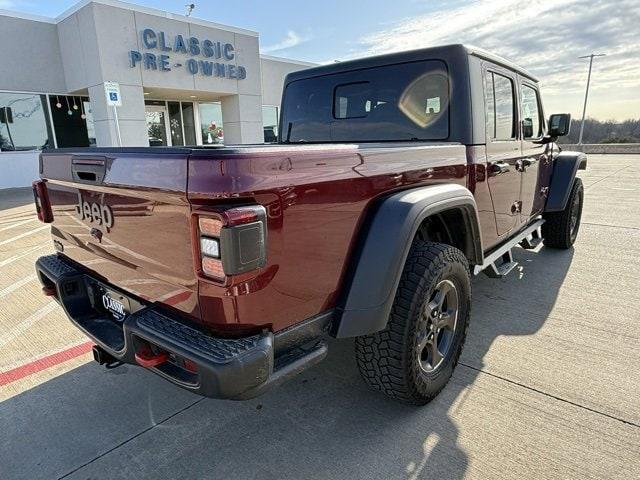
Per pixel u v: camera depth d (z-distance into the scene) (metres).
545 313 3.61
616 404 2.40
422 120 3.04
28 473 2.04
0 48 11.48
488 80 3.07
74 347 3.23
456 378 2.69
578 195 5.36
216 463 2.07
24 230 7.20
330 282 1.88
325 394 2.60
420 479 1.93
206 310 1.58
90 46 11.44
